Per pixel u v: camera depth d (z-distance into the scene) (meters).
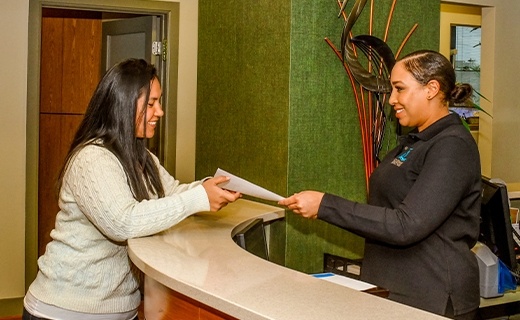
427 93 1.93
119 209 1.73
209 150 3.38
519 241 2.91
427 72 1.92
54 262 1.85
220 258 1.71
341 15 2.81
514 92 5.01
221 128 3.25
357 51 2.86
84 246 1.83
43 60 4.79
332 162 2.85
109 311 1.89
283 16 2.74
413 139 1.97
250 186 1.94
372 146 2.91
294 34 2.71
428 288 1.87
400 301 1.91
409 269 1.91
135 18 4.41
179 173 4.23
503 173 5.03
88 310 1.85
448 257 1.87
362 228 1.82
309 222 2.79
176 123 4.21
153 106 1.94
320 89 2.79
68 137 4.88
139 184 1.87
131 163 1.86
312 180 2.80
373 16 2.92
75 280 1.83
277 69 2.79
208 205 1.87
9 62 3.91
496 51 4.95
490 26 4.97
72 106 4.87
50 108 4.82
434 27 3.12
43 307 1.84
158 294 1.83
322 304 1.31
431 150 1.85
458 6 4.93
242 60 3.05
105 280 1.87
